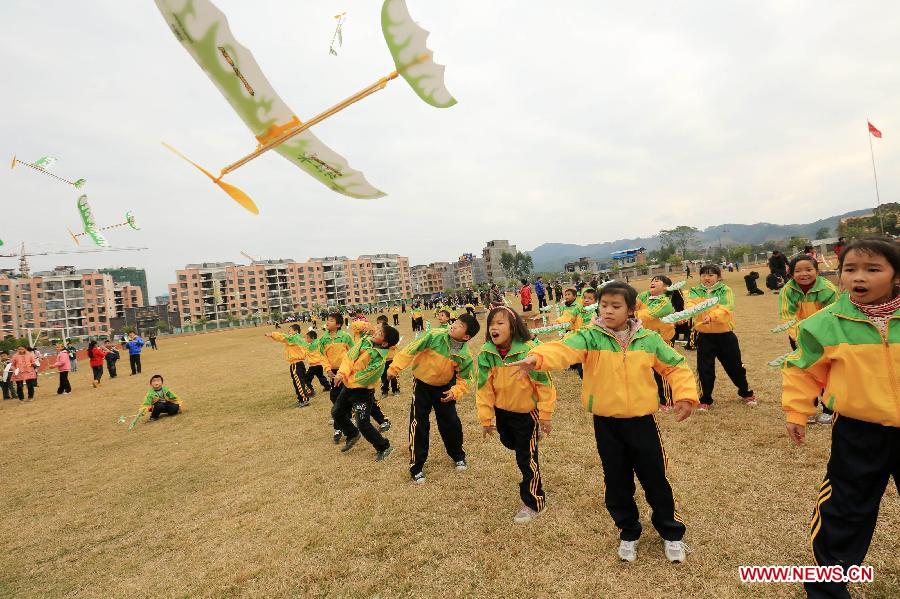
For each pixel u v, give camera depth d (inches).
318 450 224.7
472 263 5703.7
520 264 4913.9
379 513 147.2
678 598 93.2
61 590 126.3
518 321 136.3
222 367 654.5
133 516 171.5
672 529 105.9
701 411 208.7
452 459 184.2
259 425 291.1
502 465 176.7
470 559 115.9
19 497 204.7
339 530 139.3
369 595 106.4
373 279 4795.8
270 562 126.1
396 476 177.2
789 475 139.8
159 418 347.9
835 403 83.3
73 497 198.5
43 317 3363.7
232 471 208.7
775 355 303.9
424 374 170.1
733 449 163.5
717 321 207.0
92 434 319.3
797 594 91.4
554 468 165.9
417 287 5649.6
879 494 82.1
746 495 130.7
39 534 164.1
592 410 109.4
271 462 214.5
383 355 199.0
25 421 390.3
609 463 109.1
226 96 43.4
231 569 125.2
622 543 109.2
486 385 140.9
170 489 195.3
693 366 302.0
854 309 81.9
